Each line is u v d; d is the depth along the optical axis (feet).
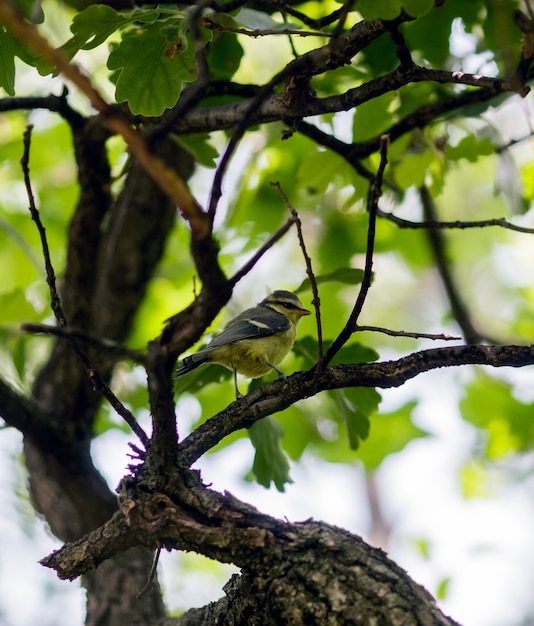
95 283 33.04
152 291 45.27
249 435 25.30
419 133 31.71
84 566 20.07
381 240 47.03
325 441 41.88
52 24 39.42
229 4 22.31
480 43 33.04
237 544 18.53
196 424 39.50
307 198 43.62
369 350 27.20
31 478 33.24
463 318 39.45
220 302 15.62
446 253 42.04
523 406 46.39
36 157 44.52
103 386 19.83
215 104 31.07
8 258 45.44
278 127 39.63
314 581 17.97
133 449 20.12
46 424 31.60
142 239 35.45
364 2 18.81
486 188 54.85
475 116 30.81
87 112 40.70
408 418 45.62
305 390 21.42
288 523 18.99
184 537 18.95
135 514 19.17
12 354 33.94
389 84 22.31
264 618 18.60
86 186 30.96
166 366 16.17
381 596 17.57
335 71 31.42
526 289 52.39
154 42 21.76
